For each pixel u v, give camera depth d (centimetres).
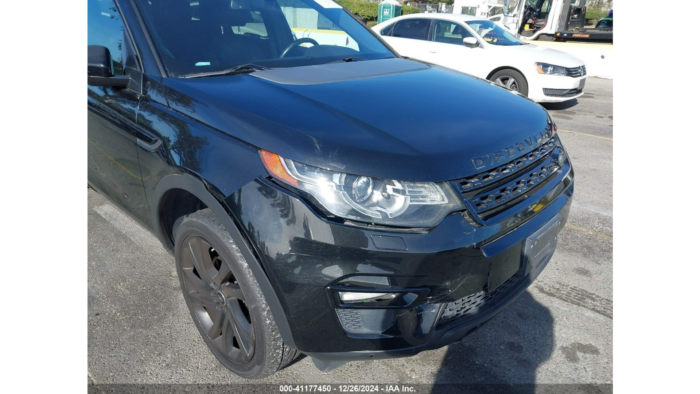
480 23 802
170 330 233
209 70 228
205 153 179
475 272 165
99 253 298
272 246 157
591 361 217
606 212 375
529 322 244
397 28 853
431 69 267
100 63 211
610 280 281
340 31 304
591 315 250
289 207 156
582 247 320
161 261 291
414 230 155
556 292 270
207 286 203
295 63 252
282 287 159
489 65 750
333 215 154
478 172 168
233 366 201
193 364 212
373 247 152
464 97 215
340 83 217
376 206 154
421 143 167
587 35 1212
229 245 174
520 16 1294
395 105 194
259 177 163
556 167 211
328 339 164
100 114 238
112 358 215
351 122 174
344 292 157
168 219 223
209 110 188
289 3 288
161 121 201
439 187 159
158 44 224
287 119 173
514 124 197
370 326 164
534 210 187
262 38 263
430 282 158
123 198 252
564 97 729
